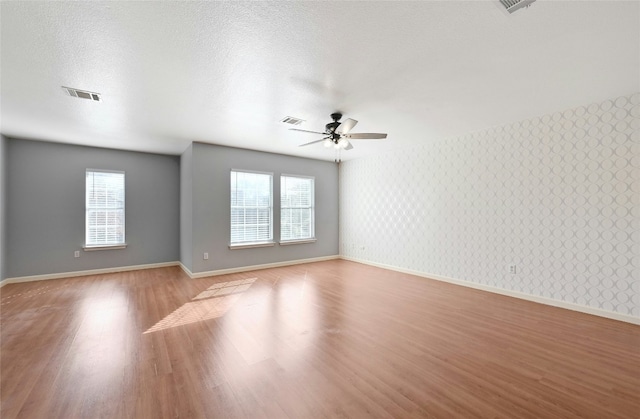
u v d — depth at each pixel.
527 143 3.95
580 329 2.99
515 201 4.08
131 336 2.86
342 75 2.70
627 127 3.17
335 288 4.57
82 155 5.41
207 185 5.37
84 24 1.93
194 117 3.85
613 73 2.68
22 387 2.03
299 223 6.63
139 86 2.89
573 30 2.04
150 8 1.79
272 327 3.07
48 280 5.03
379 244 6.27
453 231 4.87
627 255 3.18
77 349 2.59
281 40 2.15
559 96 3.20
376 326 3.09
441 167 5.05
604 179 3.32
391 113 3.73
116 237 5.72
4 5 1.74
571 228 3.57
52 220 5.14
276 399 1.91
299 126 4.28
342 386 2.04
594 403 1.85
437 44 2.22
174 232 6.36
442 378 2.13
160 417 1.74
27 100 3.22
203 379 2.13
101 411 1.79
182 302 3.89
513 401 1.87
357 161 6.81
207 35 2.08
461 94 3.14
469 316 3.38
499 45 2.23
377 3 1.77
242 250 5.78
